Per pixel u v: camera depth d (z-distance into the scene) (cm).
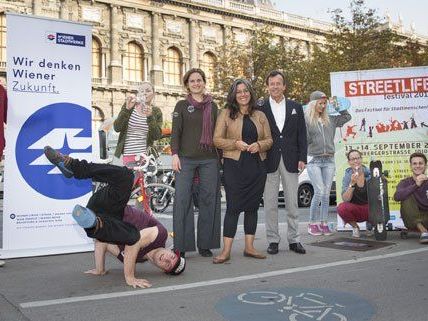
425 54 3125
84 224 403
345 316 356
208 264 535
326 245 643
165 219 966
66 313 366
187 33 4288
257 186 552
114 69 3875
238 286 439
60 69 593
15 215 572
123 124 652
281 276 475
